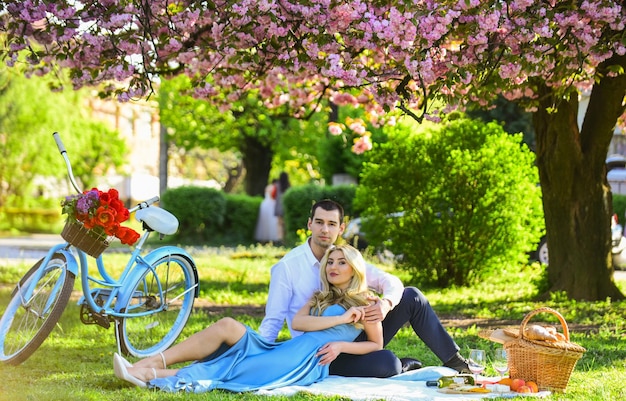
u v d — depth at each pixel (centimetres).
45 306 685
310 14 795
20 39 880
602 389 620
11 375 650
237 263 1836
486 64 837
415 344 863
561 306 1157
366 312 641
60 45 891
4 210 3719
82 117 3428
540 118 1211
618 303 1173
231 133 3462
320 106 1267
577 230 1220
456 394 589
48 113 3062
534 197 1471
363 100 1248
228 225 2783
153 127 6034
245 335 621
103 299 717
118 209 684
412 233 1442
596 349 825
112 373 673
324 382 624
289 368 614
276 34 821
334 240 668
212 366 611
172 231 738
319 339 634
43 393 575
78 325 923
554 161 1209
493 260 1427
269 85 1105
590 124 1198
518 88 964
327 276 652
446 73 816
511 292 1342
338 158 2891
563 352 601
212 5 842
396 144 1451
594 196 1217
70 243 687
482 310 1134
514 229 1425
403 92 855
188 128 3428
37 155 3253
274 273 673
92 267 1524
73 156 3900
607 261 1223
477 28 786
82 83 916
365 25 787
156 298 750
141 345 786
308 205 2578
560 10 830
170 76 1085
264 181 3559
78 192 703
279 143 3397
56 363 715
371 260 1844
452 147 1426
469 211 1417
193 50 973
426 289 1412
